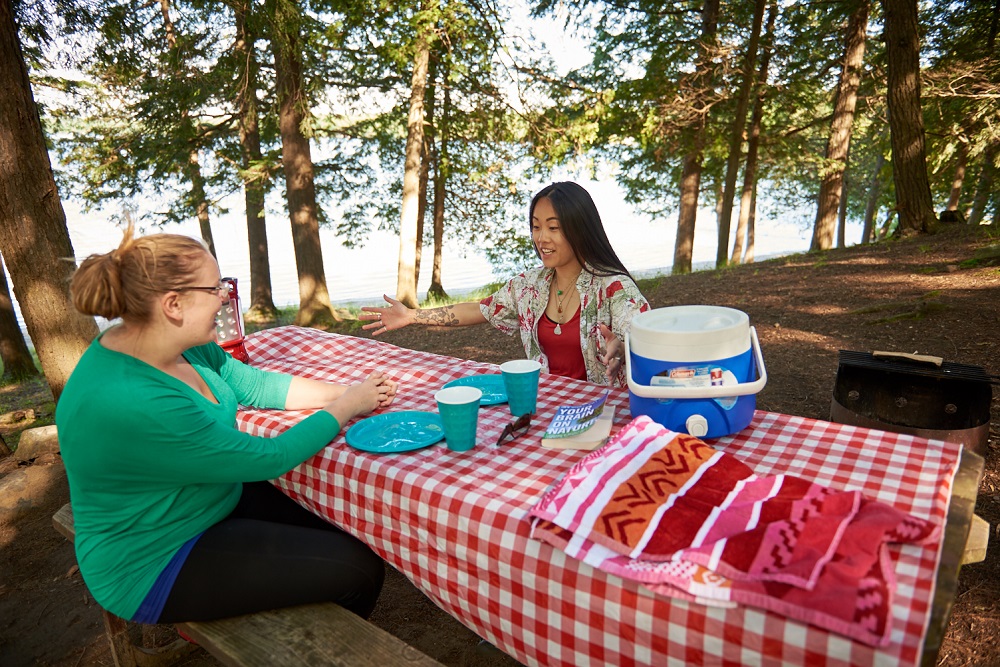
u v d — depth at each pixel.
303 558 1.63
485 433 1.74
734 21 13.43
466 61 11.51
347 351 2.68
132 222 1.47
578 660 1.19
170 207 14.11
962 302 5.58
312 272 11.01
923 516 1.18
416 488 1.44
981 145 12.81
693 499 1.24
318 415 1.73
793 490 1.23
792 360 4.94
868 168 23.75
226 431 1.54
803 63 13.91
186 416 1.47
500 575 1.28
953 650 1.97
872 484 1.31
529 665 1.30
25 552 3.12
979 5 12.07
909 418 2.83
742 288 8.28
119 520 1.55
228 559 1.60
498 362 6.48
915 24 9.42
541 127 11.97
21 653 2.44
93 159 13.78
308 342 2.78
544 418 1.84
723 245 14.25
